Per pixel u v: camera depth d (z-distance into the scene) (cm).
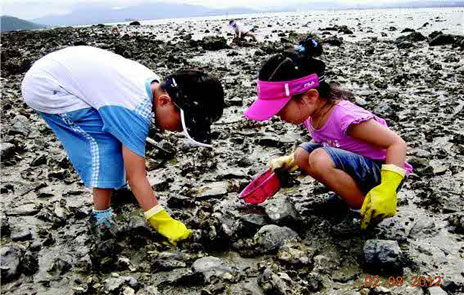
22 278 323
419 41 1606
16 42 2175
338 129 352
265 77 338
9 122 721
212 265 322
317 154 359
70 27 3584
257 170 496
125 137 329
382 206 331
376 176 357
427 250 337
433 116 679
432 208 397
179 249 348
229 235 347
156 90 341
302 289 297
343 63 1198
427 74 995
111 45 1828
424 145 557
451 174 470
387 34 1975
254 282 311
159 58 1405
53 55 355
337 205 399
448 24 2317
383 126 346
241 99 805
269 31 2406
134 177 338
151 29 2944
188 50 1591
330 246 348
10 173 521
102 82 334
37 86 340
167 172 506
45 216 409
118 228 369
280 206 377
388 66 1126
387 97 795
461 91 825
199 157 545
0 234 380
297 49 338
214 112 337
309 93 339
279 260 327
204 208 404
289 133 622
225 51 1552
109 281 307
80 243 365
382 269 314
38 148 605
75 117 339
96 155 342
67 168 529
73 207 422
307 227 376
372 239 331
